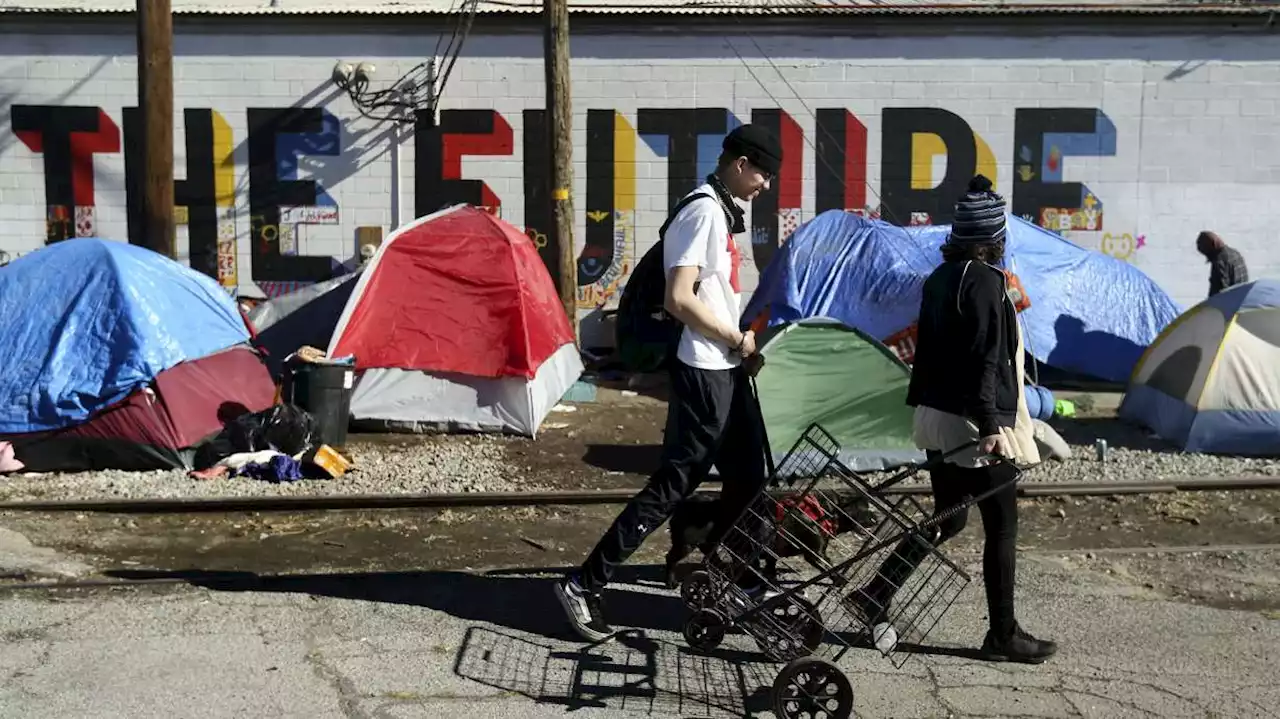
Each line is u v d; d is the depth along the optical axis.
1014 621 4.94
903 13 14.59
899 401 8.59
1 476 8.37
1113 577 6.14
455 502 7.66
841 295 12.02
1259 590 5.95
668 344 5.07
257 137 14.98
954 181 14.99
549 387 10.73
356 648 5.05
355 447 9.53
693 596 5.03
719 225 4.93
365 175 15.03
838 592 4.68
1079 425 10.38
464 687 4.66
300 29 14.80
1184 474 8.55
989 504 4.87
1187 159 14.94
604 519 7.45
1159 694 4.66
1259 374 9.13
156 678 4.69
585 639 5.19
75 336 8.69
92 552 6.59
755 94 14.88
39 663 4.82
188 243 15.11
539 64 14.83
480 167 15.00
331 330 11.72
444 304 10.21
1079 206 15.01
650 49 14.80
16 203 15.02
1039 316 12.41
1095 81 14.83
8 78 14.80
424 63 14.83
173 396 8.66
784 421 8.54
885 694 4.63
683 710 4.51
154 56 11.07
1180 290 15.12
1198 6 14.73
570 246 13.16
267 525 7.22
